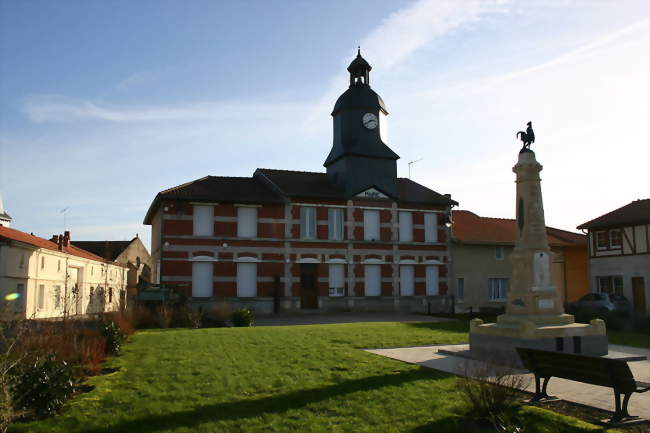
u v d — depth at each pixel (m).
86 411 8.38
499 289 36.53
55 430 7.59
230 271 30.05
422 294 34.16
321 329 18.86
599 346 13.10
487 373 8.71
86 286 38.62
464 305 35.12
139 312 21.78
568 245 38.09
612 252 34.28
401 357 12.98
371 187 33.47
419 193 35.94
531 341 12.34
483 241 35.59
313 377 10.49
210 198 29.75
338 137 34.94
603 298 30.17
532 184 14.02
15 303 27.91
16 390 7.96
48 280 32.22
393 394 9.12
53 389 8.35
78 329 14.27
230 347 14.27
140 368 11.52
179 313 22.67
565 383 10.02
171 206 29.45
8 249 27.36
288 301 30.86
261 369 11.29
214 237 29.92
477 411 7.89
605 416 8.00
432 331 18.84
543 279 13.60
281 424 7.80
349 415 8.16
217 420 7.96
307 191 32.28
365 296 32.75
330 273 32.25
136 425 7.78
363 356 12.88
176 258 29.14
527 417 7.83
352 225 32.88
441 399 8.80
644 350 15.18
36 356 9.38
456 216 39.88
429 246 34.69
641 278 32.38
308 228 32.03
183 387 9.80
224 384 10.01
